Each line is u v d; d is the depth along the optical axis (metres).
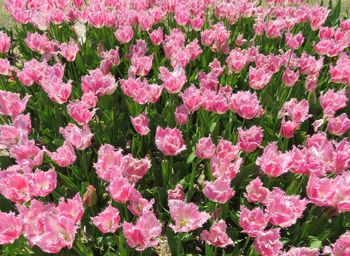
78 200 2.32
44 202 3.04
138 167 2.66
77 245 2.65
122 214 2.89
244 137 2.91
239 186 3.29
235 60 3.94
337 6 5.91
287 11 5.30
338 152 2.66
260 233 2.25
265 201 2.54
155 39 4.36
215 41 4.49
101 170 2.57
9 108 3.26
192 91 3.16
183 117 3.19
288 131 3.18
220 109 3.23
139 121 3.10
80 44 4.82
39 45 4.25
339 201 2.44
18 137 2.99
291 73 3.80
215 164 2.66
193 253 3.07
